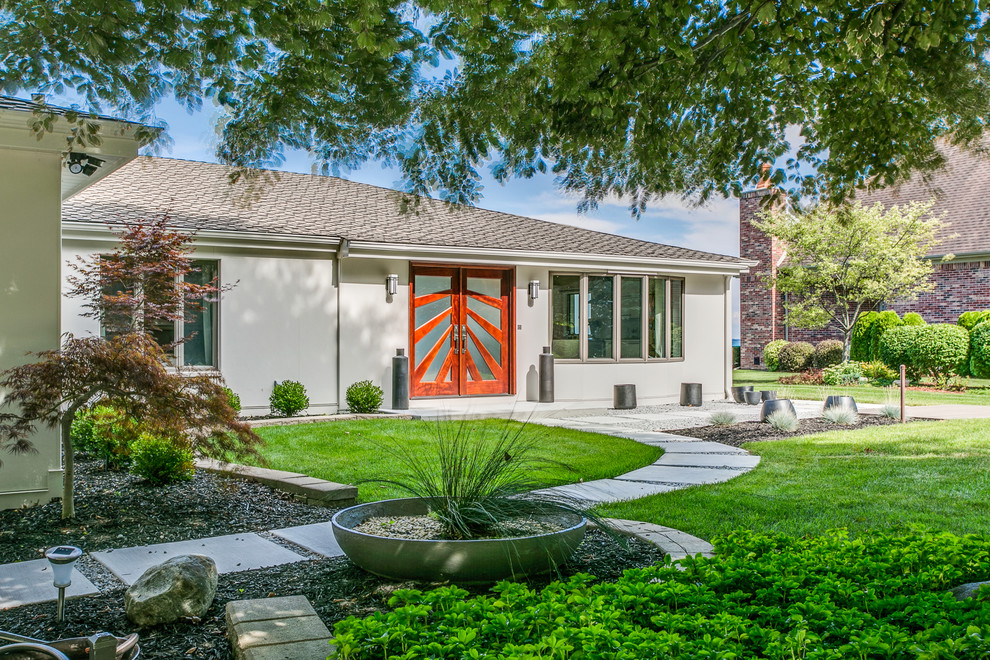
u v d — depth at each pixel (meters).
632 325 15.49
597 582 3.96
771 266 27.59
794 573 3.20
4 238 6.10
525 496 4.55
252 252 11.77
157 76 5.27
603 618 2.55
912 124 6.04
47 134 6.11
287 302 12.06
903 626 2.64
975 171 24.38
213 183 14.12
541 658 2.18
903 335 21.36
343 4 4.75
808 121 6.70
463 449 4.80
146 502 6.02
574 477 7.35
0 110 5.86
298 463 7.88
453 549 3.81
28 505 6.03
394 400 12.74
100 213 10.94
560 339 14.80
